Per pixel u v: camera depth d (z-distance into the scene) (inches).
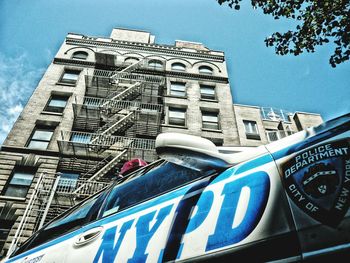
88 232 89.0
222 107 788.6
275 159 63.2
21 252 119.6
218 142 692.1
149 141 626.5
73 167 571.2
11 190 518.6
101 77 751.1
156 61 919.7
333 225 46.0
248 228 54.7
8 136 597.6
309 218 49.1
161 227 68.9
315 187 52.3
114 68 850.1
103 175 557.3
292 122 852.0
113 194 103.7
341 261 42.1
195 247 58.9
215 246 56.4
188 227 63.9
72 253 84.6
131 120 669.9
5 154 563.2
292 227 49.8
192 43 1135.0
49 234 113.4
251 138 744.3
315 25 241.3
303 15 245.4
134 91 767.1
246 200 59.6
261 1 258.5
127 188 100.0
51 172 547.5
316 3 233.6
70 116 670.5
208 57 973.2
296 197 53.1
